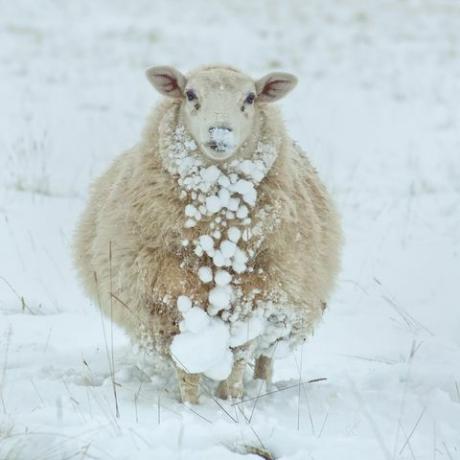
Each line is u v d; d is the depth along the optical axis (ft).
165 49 276.21
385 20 354.54
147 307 59.93
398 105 214.90
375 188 142.41
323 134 182.50
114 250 61.05
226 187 58.95
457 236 114.21
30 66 241.96
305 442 49.80
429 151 171.12
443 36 320.09
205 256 59.41
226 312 59.67
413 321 88.58
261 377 66.03
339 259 71.77
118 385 60.64
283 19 351.05
